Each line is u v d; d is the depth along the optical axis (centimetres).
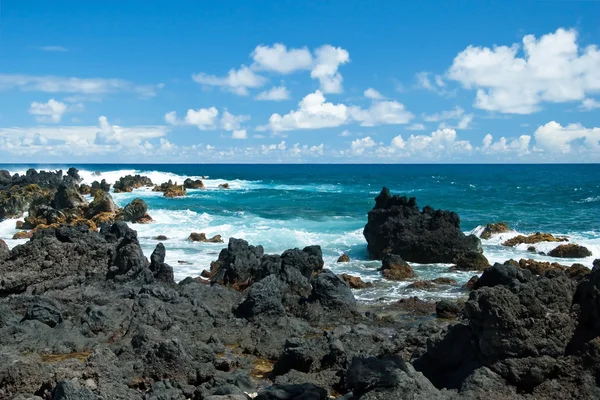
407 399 1077
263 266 2427
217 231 4269
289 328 1848
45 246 2266
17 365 1252
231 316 1989
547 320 1203
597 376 1163
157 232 4297
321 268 2584
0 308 1808
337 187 10181
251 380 1388
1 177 7556
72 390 1084
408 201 3719
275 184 11100
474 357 1252
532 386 1180
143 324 1688
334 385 1396
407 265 2938
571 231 4447
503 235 4056
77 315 1939
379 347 1555
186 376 1394
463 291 2523
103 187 7988
